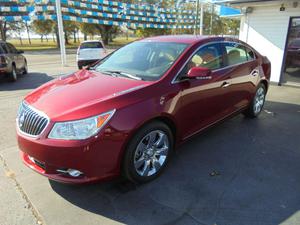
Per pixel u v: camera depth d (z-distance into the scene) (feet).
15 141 13.61
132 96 9.02
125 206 8.70
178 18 65.72
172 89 10.19
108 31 139.95
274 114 18.38
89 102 8.61
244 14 30.30
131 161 9.09
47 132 8.17
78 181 8.30
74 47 130.31
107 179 8.75
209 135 14.52
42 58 70.08
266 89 18.30
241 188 9.66
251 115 17.19
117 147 8.54
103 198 9.10
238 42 15.05
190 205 8.73
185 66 11.06
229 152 12.53
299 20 26.32
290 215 8.26
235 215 8.27
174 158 11.87
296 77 27.43
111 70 11.98
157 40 13.20
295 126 16.08
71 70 42.96
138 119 8.84
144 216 8.25
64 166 8.14
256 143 13.58
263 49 29.55
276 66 28.78
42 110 8.61
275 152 12.60
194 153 12.38
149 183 9.95
